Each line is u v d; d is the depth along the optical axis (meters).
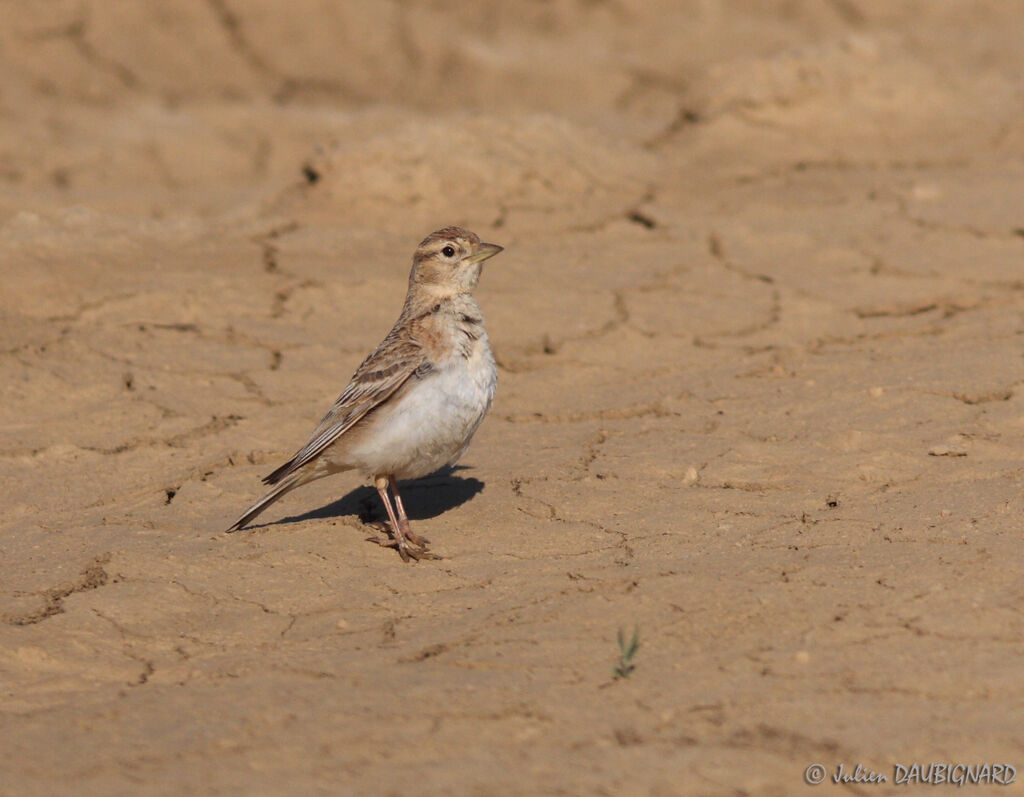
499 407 12.86
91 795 6.22
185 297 15.38
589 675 7.31
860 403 11.91
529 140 20.23
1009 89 23.95
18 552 9.86
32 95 29.02
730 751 6.41
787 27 34.59
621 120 28.58
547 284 16.09
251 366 13.83
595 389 13.27
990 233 17.16
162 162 26.69
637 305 15.45
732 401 12.44
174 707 7.19
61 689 7.71
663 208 18.91
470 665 7.54
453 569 9.25
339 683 7.39
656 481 10.61
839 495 10.02
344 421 9.53
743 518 9.70
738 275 16.33
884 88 22.98
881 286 15.73
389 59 32.44
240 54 31.81
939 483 10.02
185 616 8.68
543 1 34.75
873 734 6.50
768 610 7.96
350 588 9.03
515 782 6.18
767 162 21.28
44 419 12.56
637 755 6.40
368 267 16.66
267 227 18.08
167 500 10.95
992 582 8.07
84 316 14.88
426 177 19.11
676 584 8.46
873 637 7.52
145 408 12.78
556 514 10.10
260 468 11.62
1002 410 11.40
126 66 30.62
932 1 35.22
